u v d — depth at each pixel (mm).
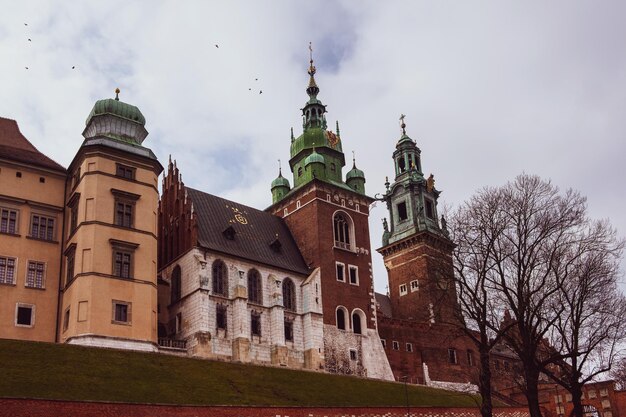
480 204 46406
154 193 65812
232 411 44938
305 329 78875
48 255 62281
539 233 45156
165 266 75625
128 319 59188
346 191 90875
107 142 64562
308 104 99875
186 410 42938
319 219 86125
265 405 50438
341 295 84062
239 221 82312
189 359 58125
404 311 104750
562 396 71000
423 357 91188
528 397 41969
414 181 112812
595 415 69688
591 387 69562
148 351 57688
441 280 51844
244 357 70000
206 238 74500
